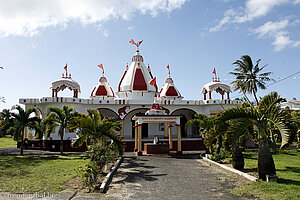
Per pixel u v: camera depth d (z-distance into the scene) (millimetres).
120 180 10477
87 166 9094
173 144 26422
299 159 15820
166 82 34875
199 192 8445
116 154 14961
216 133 10828
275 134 14664
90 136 13211
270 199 7242
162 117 21375
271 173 9547
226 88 30188
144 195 8156
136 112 30766
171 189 8922
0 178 10383
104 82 32875
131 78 31516
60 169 12711
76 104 26281
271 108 9828
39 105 26688
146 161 16562
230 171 12180
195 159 17781
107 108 27406
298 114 23609
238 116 9562
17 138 20750
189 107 29141
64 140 25062
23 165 14188
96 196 7969
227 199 7520
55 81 27406
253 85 29094
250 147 25203
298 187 8367
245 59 29641
